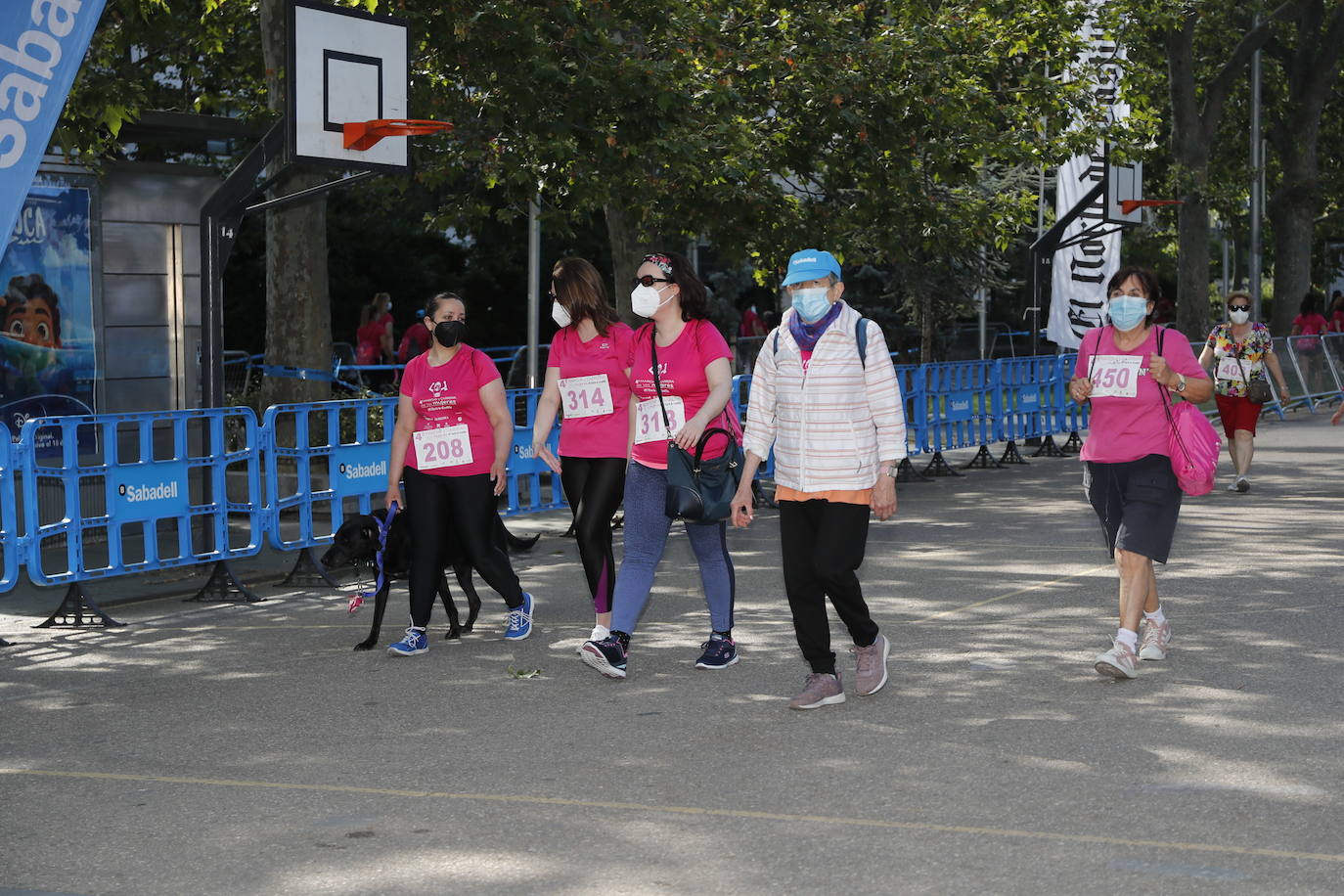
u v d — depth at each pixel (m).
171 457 9.66
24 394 12.48
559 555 11.63
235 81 18.62
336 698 6.93
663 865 4.56
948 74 17.47
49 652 8.29
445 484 8.01
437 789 5.40
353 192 29.67
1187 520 12.54
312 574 10.52
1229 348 14.45
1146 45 28.72
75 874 4.60
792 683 7.05
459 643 8.26
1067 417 20.09
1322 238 45.31
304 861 4.66
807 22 16.97
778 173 17.94
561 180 15.55
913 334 36.59
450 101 14.97
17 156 7.30
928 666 7.31
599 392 7.54
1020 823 4.89
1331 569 9.99
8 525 8.77
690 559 11.13
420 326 23.58
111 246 13.07
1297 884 4.30
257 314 30.06
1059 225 20.59
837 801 5.16
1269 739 5.86
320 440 10.82
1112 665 6.84
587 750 5.90
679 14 14.90
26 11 7.28
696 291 7.04
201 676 7.54
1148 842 4.68
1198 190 28.12
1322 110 36.03
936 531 12.34
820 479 6.35
